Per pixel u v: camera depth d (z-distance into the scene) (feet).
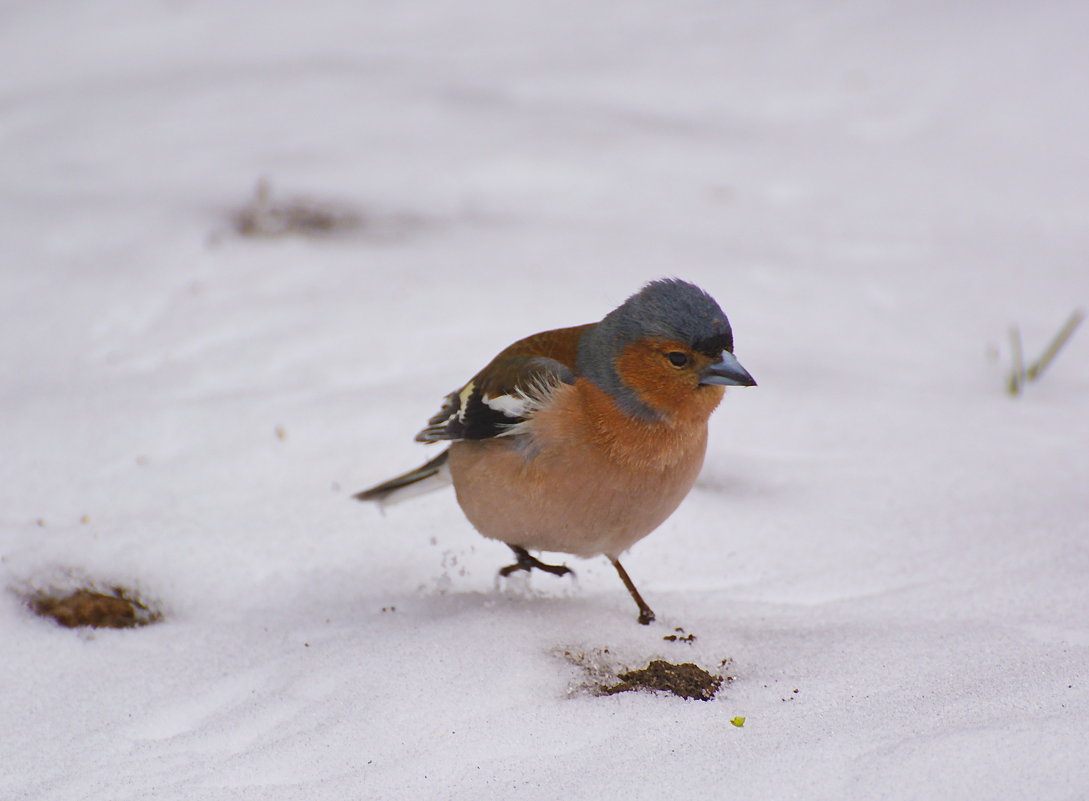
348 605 27.43
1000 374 41.22
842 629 24.90
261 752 20.54
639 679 22.90
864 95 70.90
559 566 27.91
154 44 76.23
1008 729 19.21
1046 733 18.99
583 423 25.13
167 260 48.26
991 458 34.63
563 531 26.13
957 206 56.95
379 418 36.68
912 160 62.64
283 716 21.94
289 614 27.02
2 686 23.30
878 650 23.53
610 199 56.80
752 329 44.01
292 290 46.01
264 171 57.88
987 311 46.34
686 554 29.96
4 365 39.86
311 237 51.13
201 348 41.39
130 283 46.21
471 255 49.62
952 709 20.34
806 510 31.89
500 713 21.53
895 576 27.99
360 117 64.85
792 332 44.06
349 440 35.45
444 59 74.59
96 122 63.16
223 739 21.25
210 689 23.27
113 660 24.61
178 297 45.34
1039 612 25.02
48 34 77.66
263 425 36.17
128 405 37.04
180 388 38.47
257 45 76.02
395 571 29.25
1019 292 48.01
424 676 22.88
